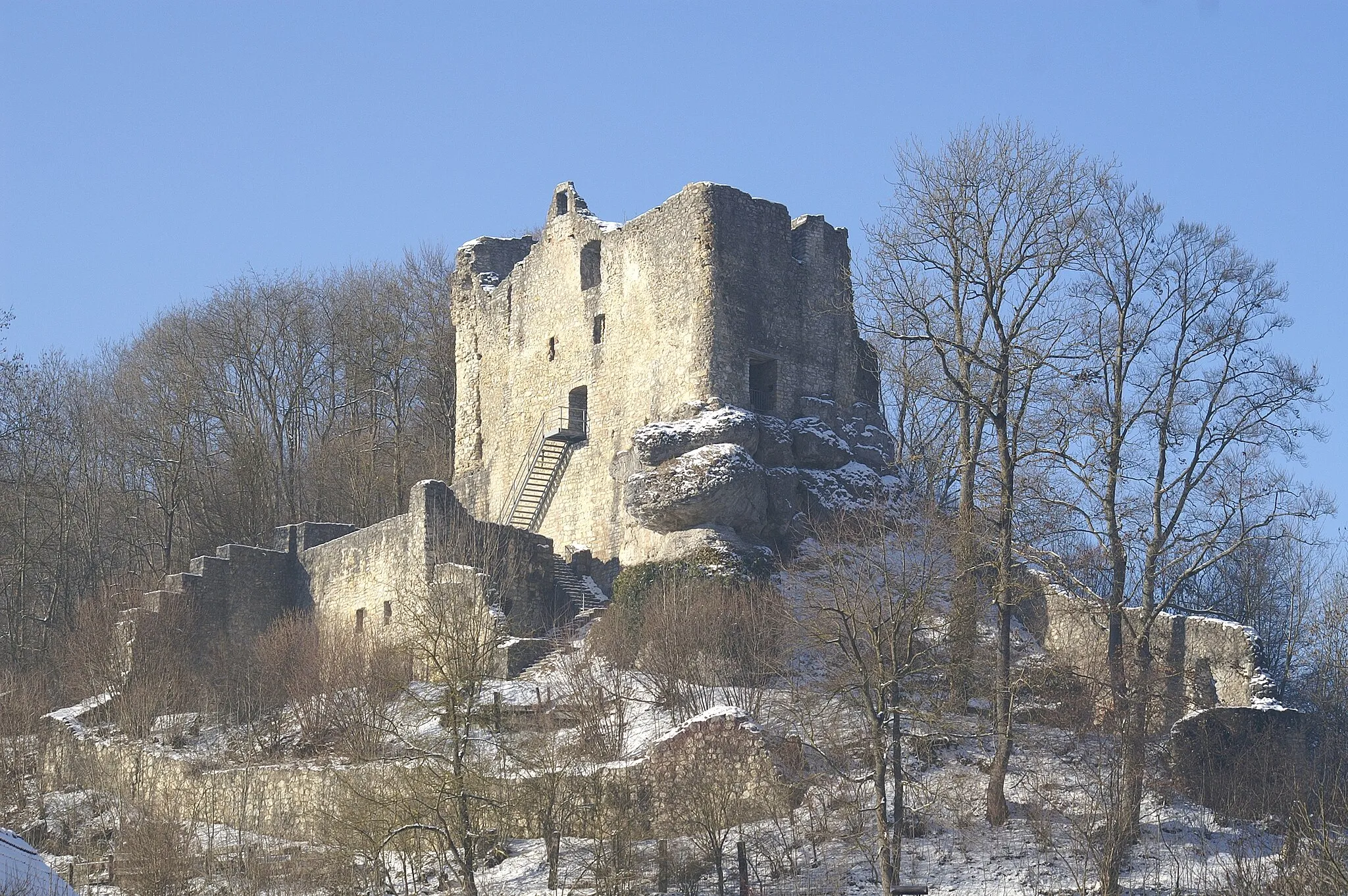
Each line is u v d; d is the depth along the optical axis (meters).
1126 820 39.03
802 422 60.84
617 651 50.59
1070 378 48.06
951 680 47.22
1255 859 39.53
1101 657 49.59
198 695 56.44
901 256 50.19
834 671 44.19
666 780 40.50
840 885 37.47
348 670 51.12
